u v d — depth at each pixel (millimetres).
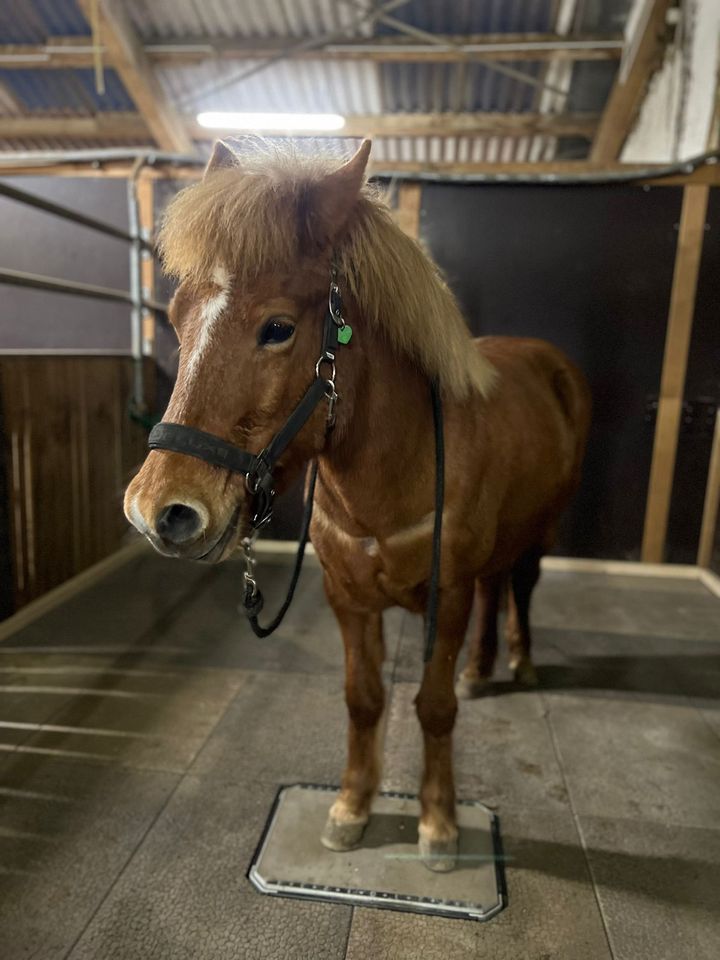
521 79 3844
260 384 790
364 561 1089
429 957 1015
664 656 2066
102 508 2736
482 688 1805
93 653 2000
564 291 2771
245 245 747
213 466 772
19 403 2158
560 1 3373
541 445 1450
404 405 1006
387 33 3732
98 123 4828
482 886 1149
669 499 2836
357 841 1238
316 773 1452
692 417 2771
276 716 1676
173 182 2904
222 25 3693
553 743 1588
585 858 1227
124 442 2889
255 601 936
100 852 1208
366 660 1231
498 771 1478
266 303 771
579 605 2492
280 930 1055
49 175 2957
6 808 1317
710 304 2697
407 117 4512
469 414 1139
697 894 1148
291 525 2984
